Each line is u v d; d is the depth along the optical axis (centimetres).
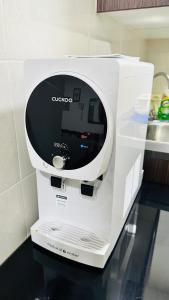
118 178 51
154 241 64
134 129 60
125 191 62
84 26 78
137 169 77
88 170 45
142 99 64
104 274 53
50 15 60
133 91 51
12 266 56
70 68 42
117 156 47
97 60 39
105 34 94
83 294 49
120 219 61
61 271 54
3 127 50
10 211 56
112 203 50
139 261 57
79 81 41
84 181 49
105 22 92
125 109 47
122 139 49
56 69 43
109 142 42
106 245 53
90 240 53
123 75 41
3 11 46
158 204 82
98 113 41
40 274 54
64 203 55
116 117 42
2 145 50
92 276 53
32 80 46
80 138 43
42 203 58
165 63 132
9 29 48
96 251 51
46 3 58
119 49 109
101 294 49
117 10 79
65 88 42
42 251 59
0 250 55
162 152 90
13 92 52
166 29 108
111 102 41
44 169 49
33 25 55
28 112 47
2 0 45
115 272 54
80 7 74
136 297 48
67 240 53
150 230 68
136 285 51
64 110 43
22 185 59
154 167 95
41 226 57
